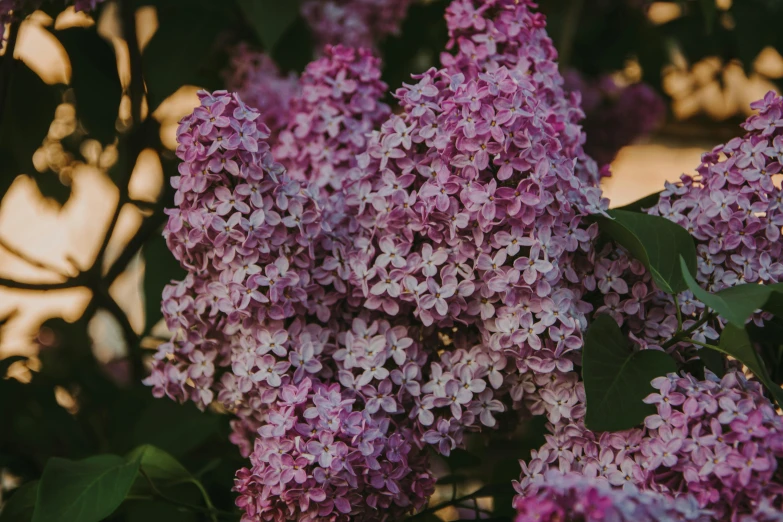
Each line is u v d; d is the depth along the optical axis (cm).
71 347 98
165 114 98
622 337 68
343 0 98
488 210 66
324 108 77
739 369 70
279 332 70
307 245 69
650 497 61
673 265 69
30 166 90
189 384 73
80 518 69
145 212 96
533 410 70
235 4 93
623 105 111
